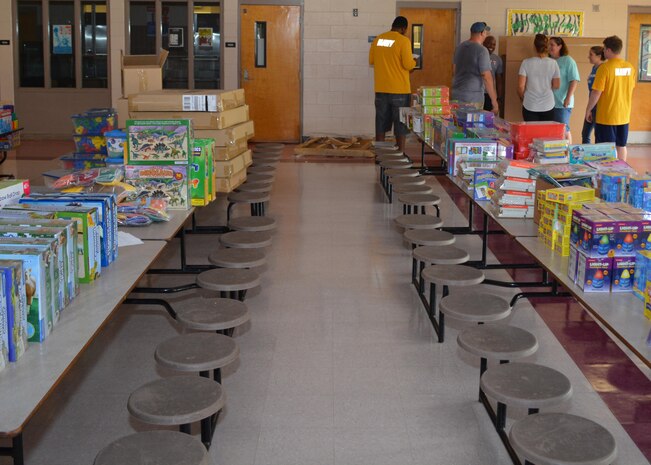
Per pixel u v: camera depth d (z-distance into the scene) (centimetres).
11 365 233
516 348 312
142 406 256
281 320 476
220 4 1278
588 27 1299
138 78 682
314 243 657
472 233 660
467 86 960
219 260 442
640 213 319
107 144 534
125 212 416
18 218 295
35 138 1311
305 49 1299
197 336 315
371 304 506
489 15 1291
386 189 861
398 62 1034
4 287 229
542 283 501
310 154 1176
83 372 402
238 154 633
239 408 361
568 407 364
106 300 290
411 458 320
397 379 394
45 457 321
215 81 1305
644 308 283
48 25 1280
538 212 409
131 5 1278
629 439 336
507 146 557
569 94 1052
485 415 357
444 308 364
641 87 1326
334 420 351
